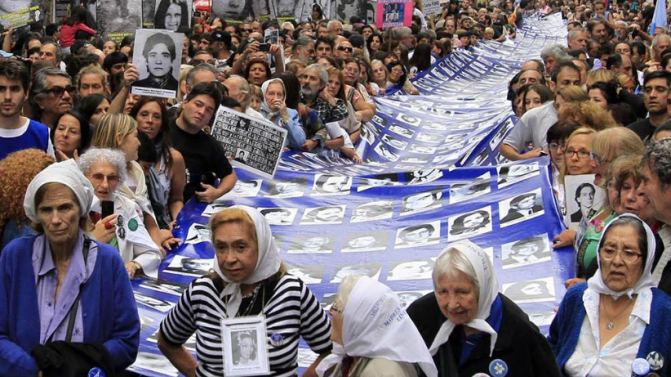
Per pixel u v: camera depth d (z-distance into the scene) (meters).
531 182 7.83
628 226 4.85
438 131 14.06
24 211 4.86
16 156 5.11
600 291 4.92
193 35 16.84
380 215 8.11
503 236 7.29
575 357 4.92
